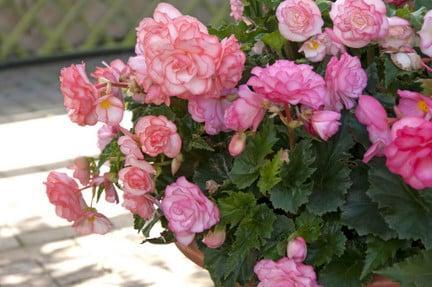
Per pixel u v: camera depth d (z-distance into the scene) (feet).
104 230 5.82
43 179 14.57
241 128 5.40
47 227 12.54
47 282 10.91
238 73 5.42
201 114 5.53
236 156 5.52
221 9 27.22
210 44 5.31
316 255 5.42
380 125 5.22
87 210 5.80
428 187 5.15
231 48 5.39
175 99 5.78
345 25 5.45
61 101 19.65
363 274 5.25
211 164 5.75
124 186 5.49
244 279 5.55
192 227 5.38
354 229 5.56
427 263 5.22
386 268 5.25
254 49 6.04
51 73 22.89
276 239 5.51
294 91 5.23
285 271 5.29
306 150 5.42
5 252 11.78
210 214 5.40
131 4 26.14
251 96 5.37
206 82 5.34
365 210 5.39
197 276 10.96
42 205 13.38
